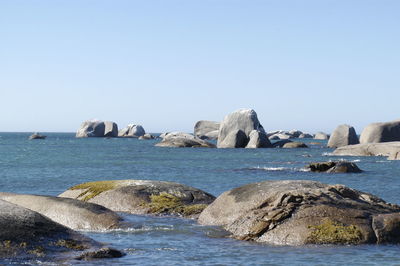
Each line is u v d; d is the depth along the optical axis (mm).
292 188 14484
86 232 14047
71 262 10594
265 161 57188
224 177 37500
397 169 43562
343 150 66688
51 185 31344
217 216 14930
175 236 13602
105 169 45406
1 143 124750
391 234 12836
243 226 13586
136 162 55281
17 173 40469
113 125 176875
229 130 94812
